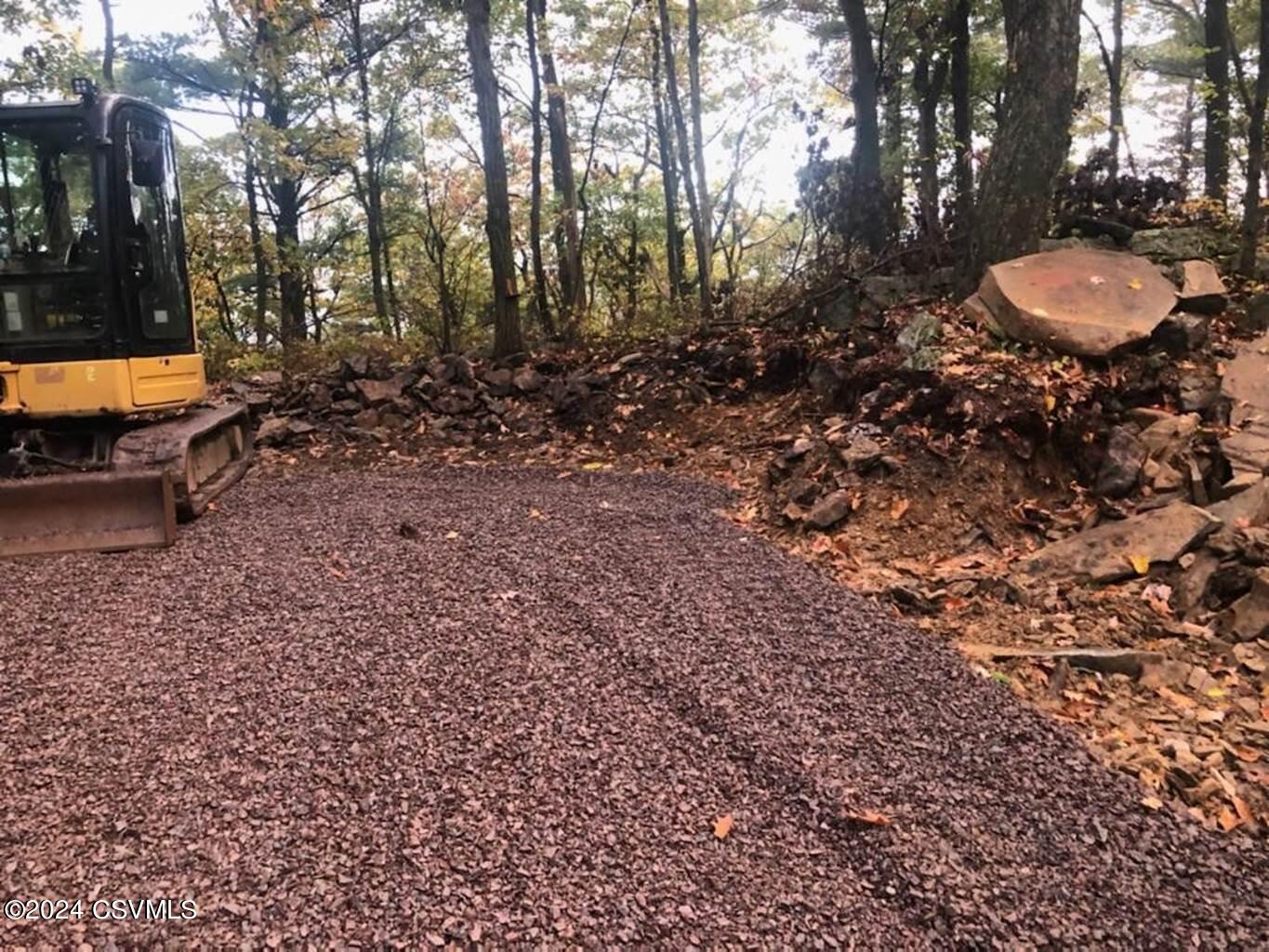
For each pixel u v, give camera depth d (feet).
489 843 9.61
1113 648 14.34
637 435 30.55
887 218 36.42
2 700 12.55
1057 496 20.30
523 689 12.82
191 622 15.06
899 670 13.64
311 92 59.00
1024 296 24.12
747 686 13.05
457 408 33.53
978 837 10.03
